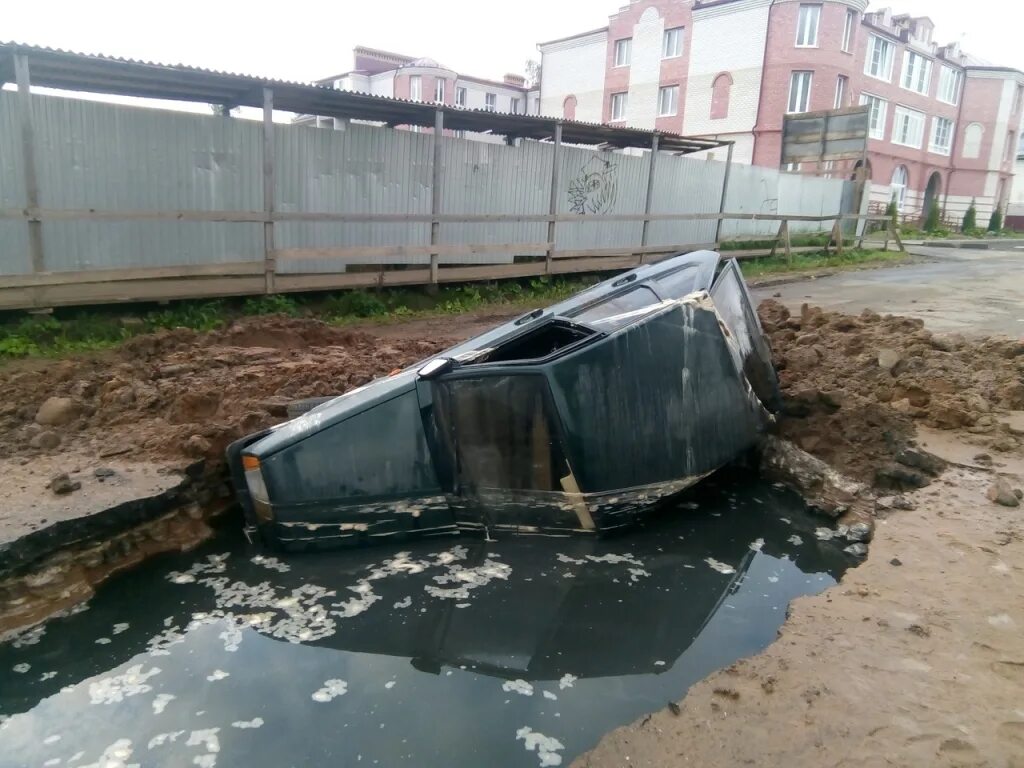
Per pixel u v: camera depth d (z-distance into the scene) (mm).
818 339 6824
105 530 3816
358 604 3594
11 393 5566
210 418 5203
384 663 3170
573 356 3797
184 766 2605
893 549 3664
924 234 33469
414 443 4008
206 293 9156
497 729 2748
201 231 9391
